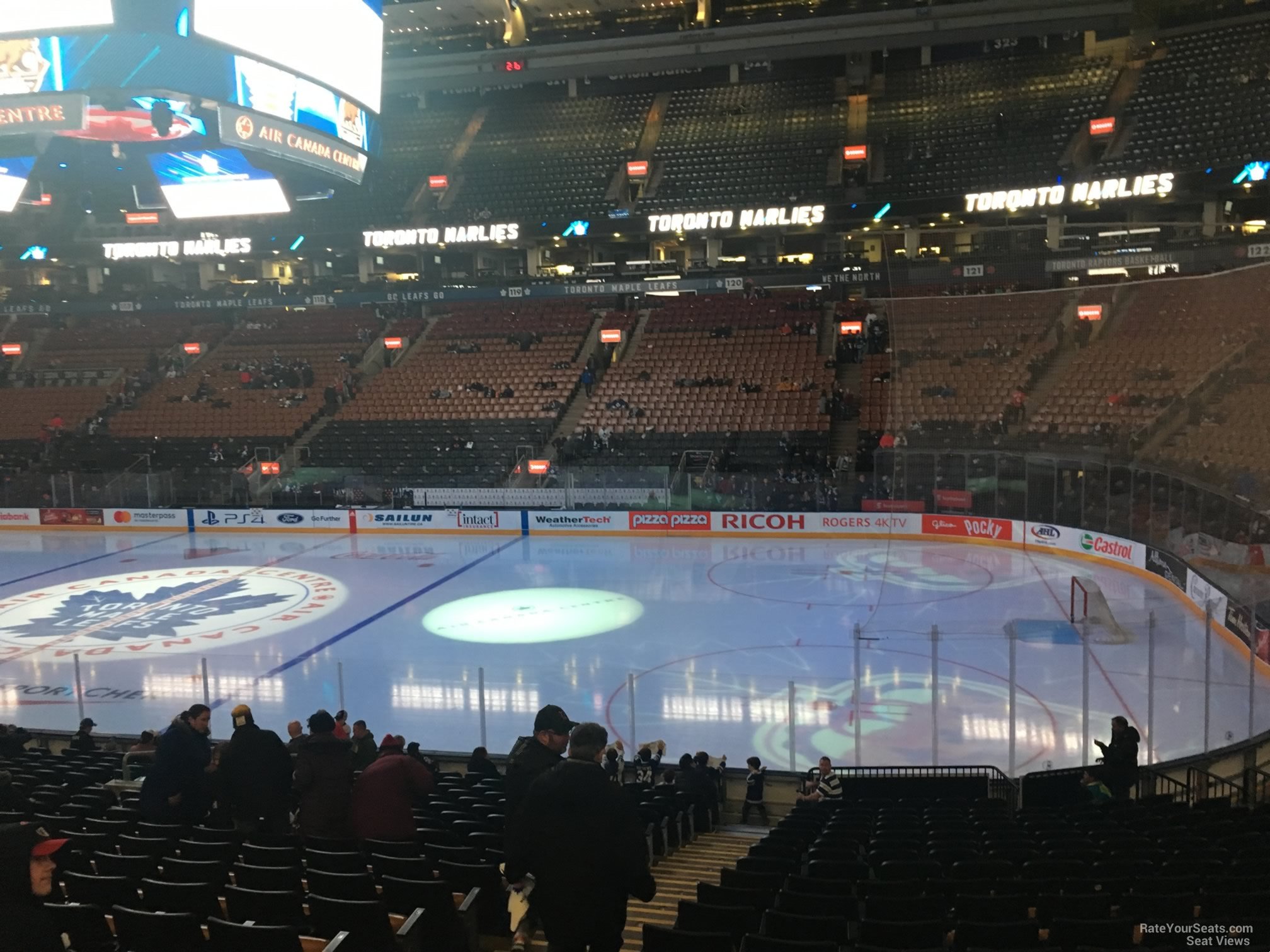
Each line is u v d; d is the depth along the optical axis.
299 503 38.97
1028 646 20.48
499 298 45.88
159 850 7.71
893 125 46.53
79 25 21.09
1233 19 43.06
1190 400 26.45
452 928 6.18
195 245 47.88
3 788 6.63
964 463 32.66
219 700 18.47
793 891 6.88
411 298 47.12
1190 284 30.69
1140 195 35.69
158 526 39.56
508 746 15.96
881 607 24.22
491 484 38.16
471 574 29.97
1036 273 38.16
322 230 47.25
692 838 11.78
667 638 22.03
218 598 27.09
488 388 42.72
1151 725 13.80
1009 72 46.97
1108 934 5.75
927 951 5.41
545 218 46.53
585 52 49.31
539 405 41.59
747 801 13.20
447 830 8.96
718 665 19.91
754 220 41.97
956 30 45.28
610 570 30.05
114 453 42.75
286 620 24.53
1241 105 38.41
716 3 49.69
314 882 6.49
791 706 14.20
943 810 11.00
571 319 47.69
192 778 8.70
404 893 6.21
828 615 23.70
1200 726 15.71
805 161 46.16
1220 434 23.61
